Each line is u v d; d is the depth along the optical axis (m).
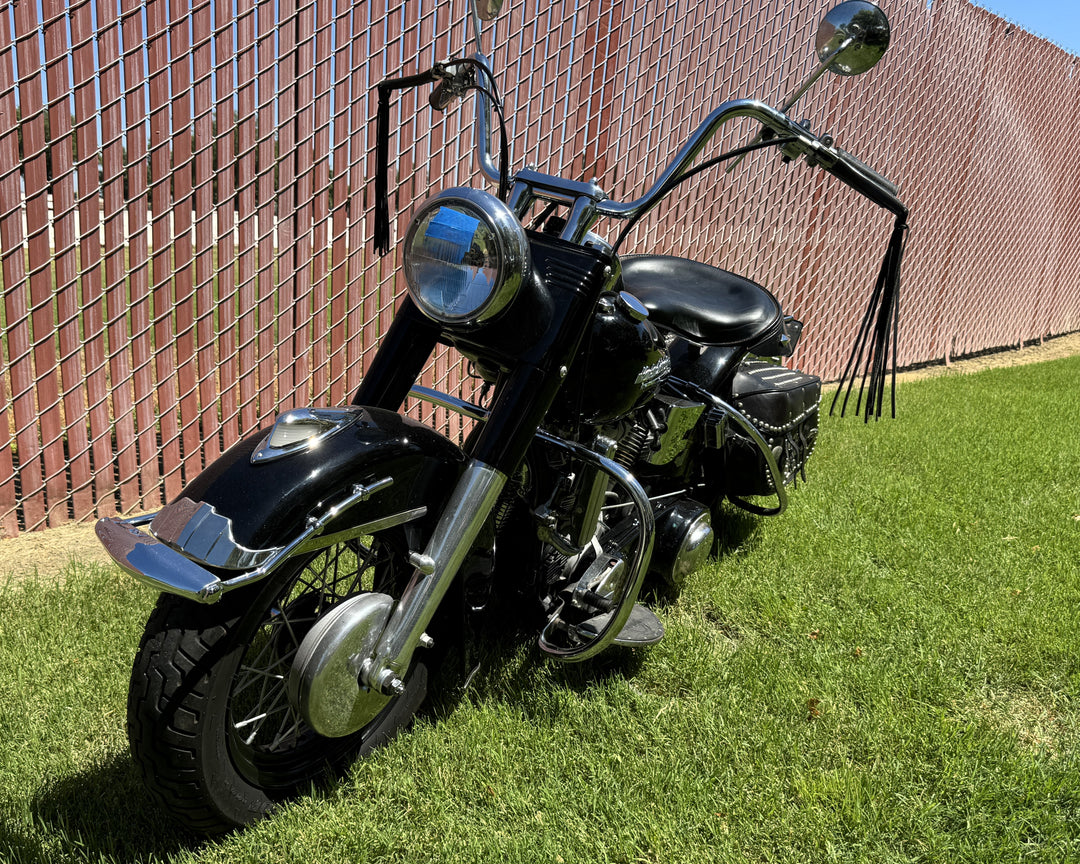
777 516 3.68
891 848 1.87
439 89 2.02
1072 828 1.93
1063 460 4.58
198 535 1.53
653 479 2.86
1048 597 2.97
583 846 1.82
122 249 3.25
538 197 2.05
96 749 2.04
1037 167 8.36
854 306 6.91
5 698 2.21
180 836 1.80
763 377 3.16
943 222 7.45
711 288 2.90
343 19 3.49
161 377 3.46
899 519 3.66
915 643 2.69
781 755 2.13
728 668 2.50
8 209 3.01
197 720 1.59
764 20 5.28
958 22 6.76
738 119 5.39
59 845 1.73
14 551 3.14
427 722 2.17
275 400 3.76
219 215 3.40
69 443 3.31
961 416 5.56
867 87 6.20
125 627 2.53
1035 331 9.52
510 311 1.81
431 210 1.66
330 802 1.90
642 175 4.94
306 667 1.66
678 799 1.95
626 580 2.06
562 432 2.16
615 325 2.07
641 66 4.70
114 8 2.98
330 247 3.76
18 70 2.90
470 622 2.19
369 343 4.02
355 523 1.70
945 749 2.15
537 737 2.15
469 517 1.78
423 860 1.78
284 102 3.44
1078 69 8.30
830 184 6.25
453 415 4.50
